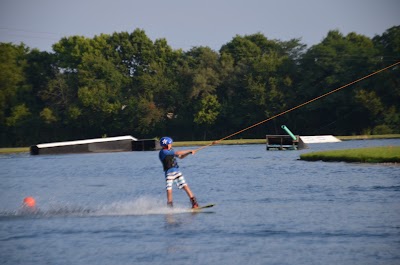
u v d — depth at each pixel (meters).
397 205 76.00
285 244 57.22
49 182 128.88
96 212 79.31
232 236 61.09
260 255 53.75
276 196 88.44
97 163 188.00
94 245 59.53
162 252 55.84
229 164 159.75
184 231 64.19
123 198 93.94
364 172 116.75
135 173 143.62
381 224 64.31
